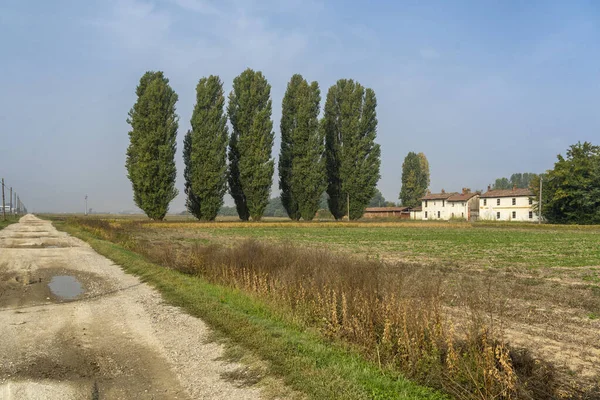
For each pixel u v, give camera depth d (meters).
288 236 44.78
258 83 62.56
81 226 50.72
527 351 7.28
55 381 6.38
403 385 5.81
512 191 94.19
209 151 60.25
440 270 19.12
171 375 6.60
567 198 73.06
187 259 17.56
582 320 9.99
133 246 27.73
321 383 5.77
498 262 22.98
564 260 23.98
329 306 8.84
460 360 5.97
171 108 60.38
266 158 62.19
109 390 6.07
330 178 69.69
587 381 6.15
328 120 69.12
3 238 38.78
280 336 7.97
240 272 13.49
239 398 5.66
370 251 29.38
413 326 6.95
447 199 103.44
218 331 8.57
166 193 60.00
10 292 13.96
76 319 10.24
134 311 10.95
